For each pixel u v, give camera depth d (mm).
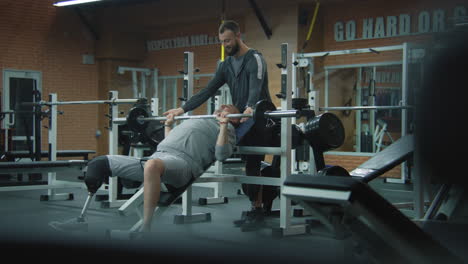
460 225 3361
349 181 1391
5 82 10586
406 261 1562
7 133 8461
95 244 2932
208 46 10938
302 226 3520
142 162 3459
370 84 8258
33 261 2457
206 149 3328
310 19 9320
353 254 1859
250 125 3469
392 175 8500
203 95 3828
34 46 10969
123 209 3590
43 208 4824
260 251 2828
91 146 11820
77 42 11625
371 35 8859
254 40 9680
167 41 11688
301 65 8297
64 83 11406
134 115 3885
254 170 3783
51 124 5496
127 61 12102
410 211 4297
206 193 6301
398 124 8695
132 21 11383
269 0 9320
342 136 3756
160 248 2838
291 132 3523
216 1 10008
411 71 7664
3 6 10531
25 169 4723
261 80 3533
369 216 1422
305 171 6492
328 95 9383
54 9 11234
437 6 8031
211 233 3480
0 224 3781
